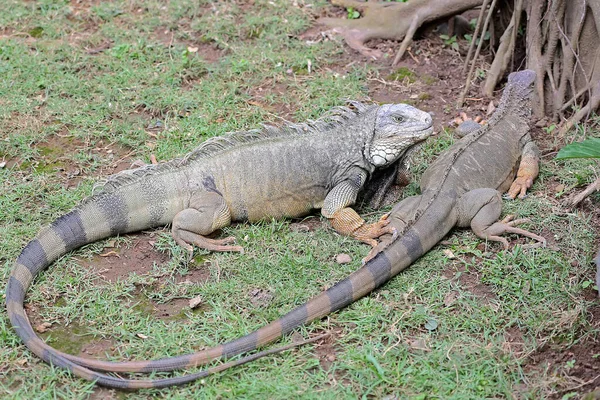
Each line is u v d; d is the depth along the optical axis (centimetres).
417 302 314
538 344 306
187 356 302
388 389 300
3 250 325
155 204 327
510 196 333
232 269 321
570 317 308
